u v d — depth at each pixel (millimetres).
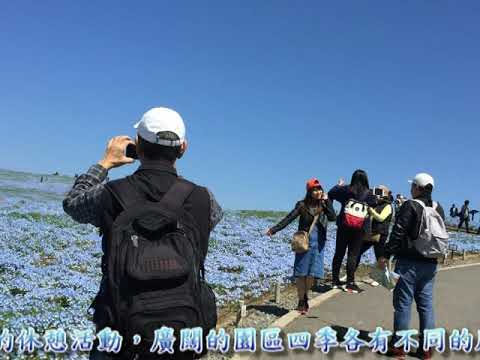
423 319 7746
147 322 3096
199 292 3361
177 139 3611
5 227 17797
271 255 18109
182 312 3160
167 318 3119
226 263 15766
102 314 3377
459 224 36906
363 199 11969
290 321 9398
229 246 19344
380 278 7969
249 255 18000
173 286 3203
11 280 10625
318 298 11352
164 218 3328
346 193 12133
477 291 13359
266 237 22688
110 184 3500
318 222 9734
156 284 3168
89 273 12891
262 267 15508
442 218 7730
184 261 3248
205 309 3451
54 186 37938
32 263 13102
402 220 7609
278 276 14578
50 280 11148
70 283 10883
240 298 11711
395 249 7711
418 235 7594
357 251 12156
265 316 10094
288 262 16781
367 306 10859
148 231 3289
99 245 16906
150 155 3625
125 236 3260
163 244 3273
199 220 3539
